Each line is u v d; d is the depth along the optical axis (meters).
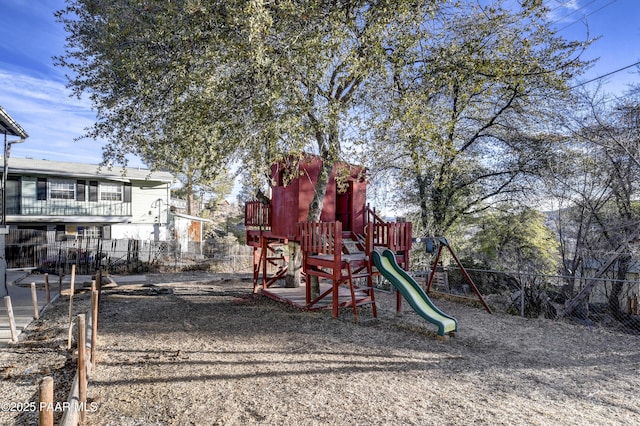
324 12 6.21
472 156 12.97
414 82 7.65
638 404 3.79
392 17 6.33
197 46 5.96
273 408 3.54
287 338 6.11
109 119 8.00
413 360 5.08
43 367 4.75
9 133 9.43
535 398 3.88
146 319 7.39
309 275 8.48
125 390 3.96
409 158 9.59
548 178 11.16
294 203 9.02
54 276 13.36
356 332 6.56
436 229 13.29
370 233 8.12
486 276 12.14
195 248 19.61
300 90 6.46
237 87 6.07
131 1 6.31
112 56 6.98
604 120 9.41
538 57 8.80
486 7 8.52
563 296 10.00
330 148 7.38
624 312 9.17
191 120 6.76
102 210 18.92
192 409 3.53
